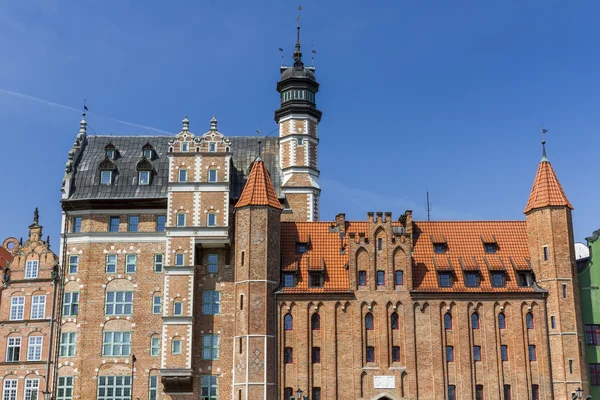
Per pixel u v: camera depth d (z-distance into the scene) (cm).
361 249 7794
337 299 7644
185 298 7744
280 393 7400
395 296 7656
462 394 7431
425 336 7581
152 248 8106
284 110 8912
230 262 8019
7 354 7975
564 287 7656
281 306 7625
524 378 7469
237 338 7569
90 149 8762
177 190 7994
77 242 8156
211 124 8194
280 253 7925
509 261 7950
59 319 7981
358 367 7469
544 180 8044
